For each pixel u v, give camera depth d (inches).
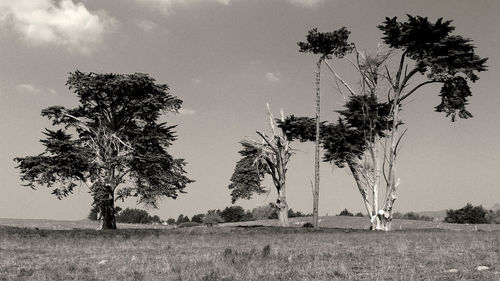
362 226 2815.0
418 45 1672.0
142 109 1748.3
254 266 559.8
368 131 1953.7
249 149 2171.5
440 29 1617.9
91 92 1729.8
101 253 777.6
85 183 1722.4
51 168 1592.0
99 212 1744.6
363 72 1934.1
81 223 3102.9
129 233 1334.9
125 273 531.5
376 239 1051.9
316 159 1955.0
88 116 1835.6
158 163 1727.4
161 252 784.3
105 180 1736.0
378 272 511.2
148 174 1738.4
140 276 499.8
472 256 639.1
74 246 909.8
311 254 705.6
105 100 1761.8
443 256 644.1
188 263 596.1
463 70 1608.0
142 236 1194.6
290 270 526.9
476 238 1002.1
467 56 1617.9
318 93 1979.6
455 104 1720.0
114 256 724.0
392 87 1908.2
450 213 3366.1
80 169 1679.4
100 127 1793.8
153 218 4104.3
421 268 536.7
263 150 2126.0
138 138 1774.1
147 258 687.7
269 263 595.8
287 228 1701.5
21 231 1279.5
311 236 1208.2
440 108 1748.3
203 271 519.5
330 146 1939.0
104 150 1803.6
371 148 1927.9
